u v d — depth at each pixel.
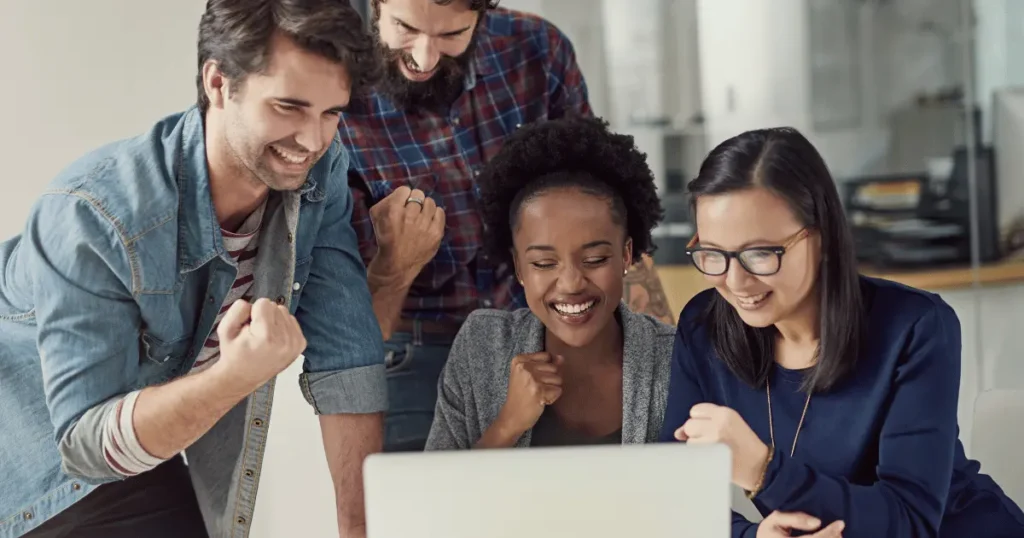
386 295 1.66
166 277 1.25
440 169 1.71
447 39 1.54
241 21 1.12
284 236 1.36
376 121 1.69
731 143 1.25
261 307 1.12
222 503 1.50
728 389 1.35
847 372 1.26
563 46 1.80
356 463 1.44
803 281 1.24
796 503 1.15
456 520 0.86
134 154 1.25
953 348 1.24
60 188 1.23
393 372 1.73
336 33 1.11
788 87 3.25
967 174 3.19
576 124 1.50
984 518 1.29
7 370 1.34
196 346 1.36
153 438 1.17
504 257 1.57
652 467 0.86
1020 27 3.13
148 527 1.46
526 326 1.55
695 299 1.42
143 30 2.14
